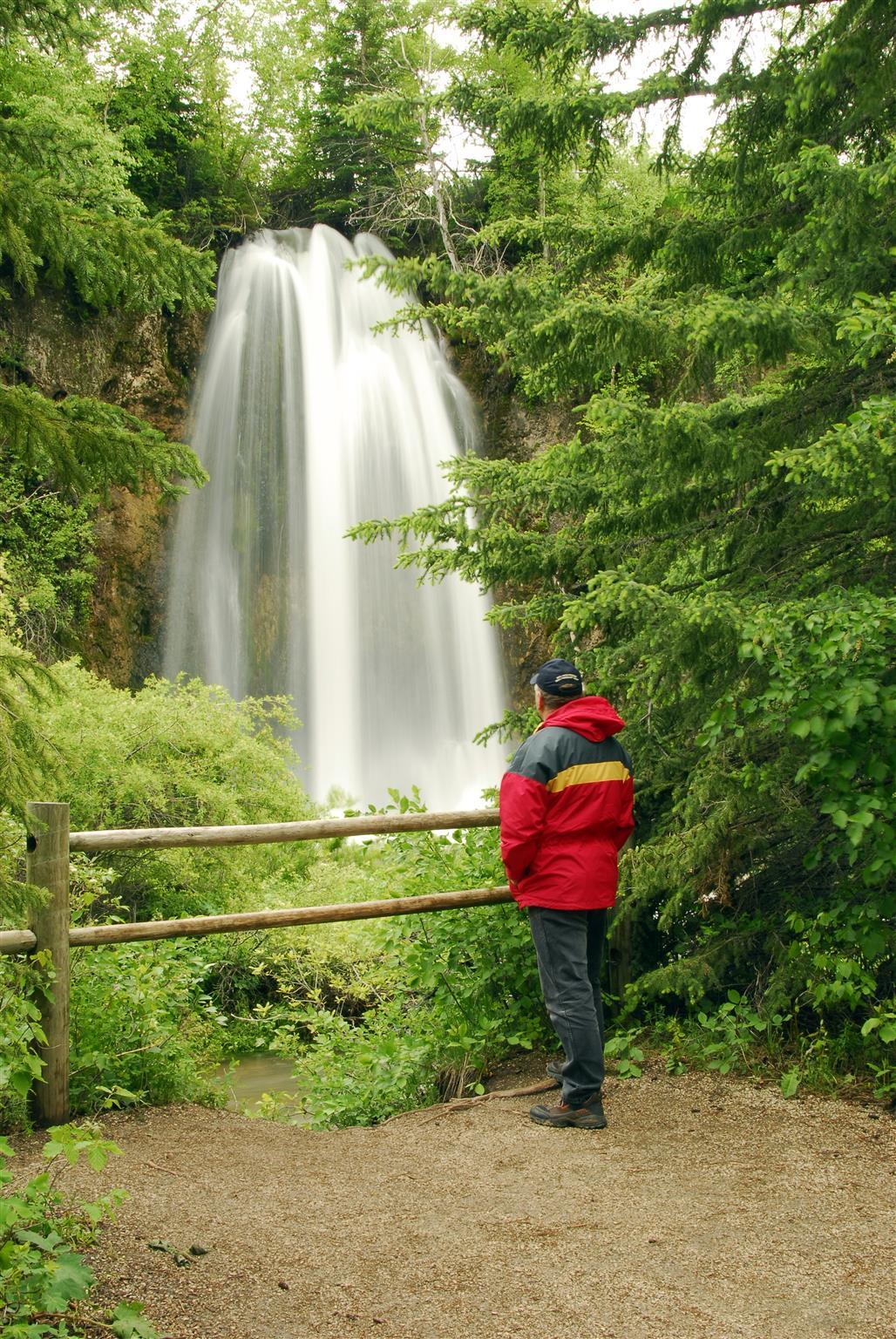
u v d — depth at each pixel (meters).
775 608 4.45
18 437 3.62
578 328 5.22
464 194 28.92
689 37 5.77
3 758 3.19
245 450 25.11
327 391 26.23
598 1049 4.32
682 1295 2.80
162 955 5.11
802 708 4.21
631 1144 4.06
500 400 27.28
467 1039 5.30
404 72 30.41
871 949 4.46
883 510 5.14
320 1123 5.80
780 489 5.57
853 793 4.27
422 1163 3.95
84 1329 2.55
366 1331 2.63
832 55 5.08
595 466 5.30
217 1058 7.44
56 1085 4.20
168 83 29.03
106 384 23.42
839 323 4.60
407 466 26.16
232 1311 2.72
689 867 4.89
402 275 5.31
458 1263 3.02
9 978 4.07
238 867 10.74
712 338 5.04
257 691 24.33
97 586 21.88
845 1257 2.99
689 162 6.46
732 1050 4.84
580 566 6.03
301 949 10.75
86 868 5.22
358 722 24.80
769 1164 3.76
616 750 4.47
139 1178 3.65
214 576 24.12
